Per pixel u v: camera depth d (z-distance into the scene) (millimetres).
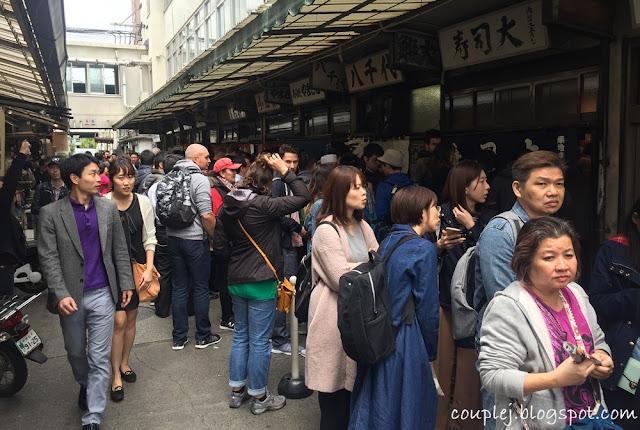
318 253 2674
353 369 2674
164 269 5188
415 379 2295
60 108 11164
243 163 6430
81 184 3102
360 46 5477
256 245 3303
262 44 5145
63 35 5156
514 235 2123
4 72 7789
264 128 10297
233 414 3416
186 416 3396
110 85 30875
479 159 4305
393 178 4246
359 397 2408
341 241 2697
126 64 29984
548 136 4164
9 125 10719
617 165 3857
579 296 1881
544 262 1709
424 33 4773
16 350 3682
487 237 2168
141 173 6613
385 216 4164
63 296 3029
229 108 11008
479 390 2746
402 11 4293
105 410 3488
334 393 2752
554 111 4449
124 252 3367
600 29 3646
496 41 4074
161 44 24828
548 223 1742
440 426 2973
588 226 4066
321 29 4625
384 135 6453
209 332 4645
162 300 5234
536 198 2111
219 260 5012
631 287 2203
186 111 12719
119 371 3709
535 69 4574
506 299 1790
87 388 3166
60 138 13102
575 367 1567
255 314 3352
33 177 10891
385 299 2262
